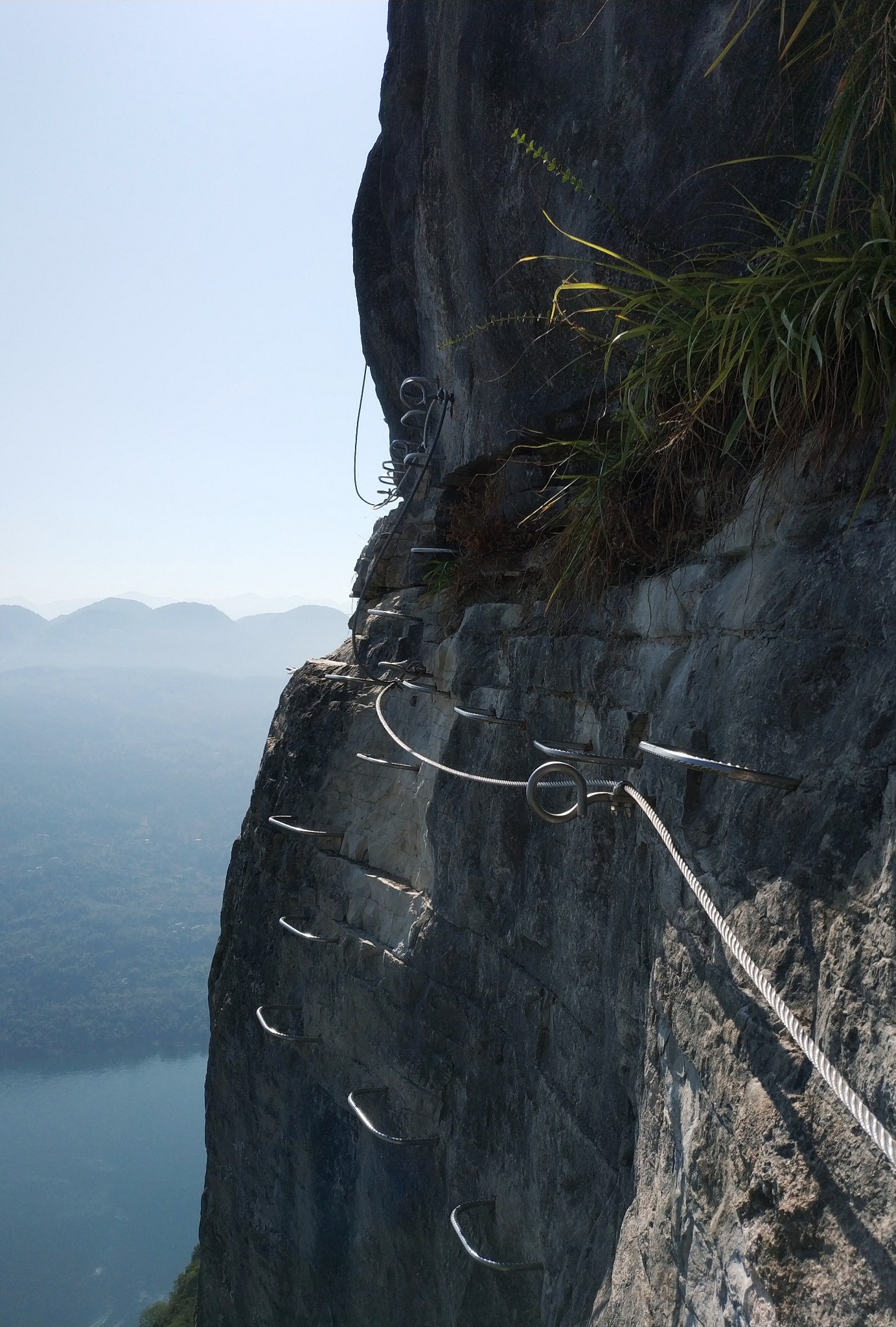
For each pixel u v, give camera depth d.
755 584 2.78
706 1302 2.00
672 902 2.77
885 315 2.39
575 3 4.69
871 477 2.15
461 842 5.74
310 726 9.01
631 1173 3.32
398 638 8.09
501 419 5.97
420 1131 6.02
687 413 3.56
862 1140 1.56
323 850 8.17
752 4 3.63
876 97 2.67
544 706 4.88
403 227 8.14
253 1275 8.77
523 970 4.98
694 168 3.96
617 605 4.19
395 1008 6.33
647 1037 2.91
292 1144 7.95
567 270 4.83
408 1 7.68
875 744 1.93
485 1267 5.04
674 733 3.06
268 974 8.62
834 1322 1.48
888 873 1.74
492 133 5.39
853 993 1.73
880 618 2.08
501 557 6.70
